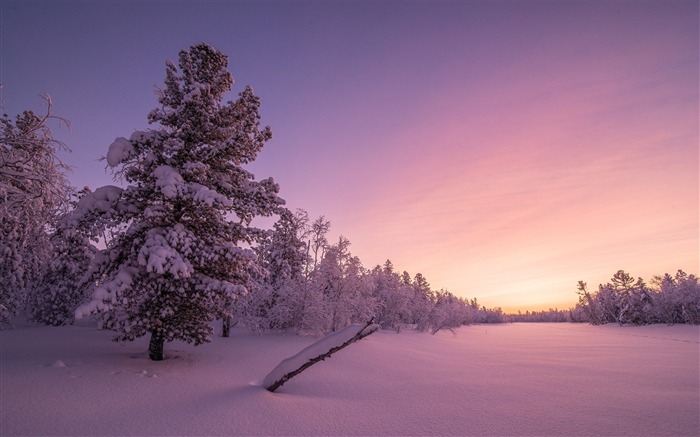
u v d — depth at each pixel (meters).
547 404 9.56
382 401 9.39
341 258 31.69
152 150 12.45
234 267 12.48
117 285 10.12
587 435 7.15
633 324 89.50
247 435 6.34
